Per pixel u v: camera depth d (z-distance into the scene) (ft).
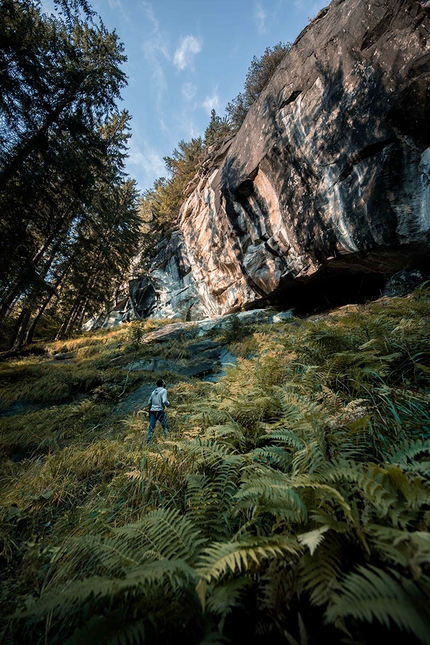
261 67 55.11
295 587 3.18
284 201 32.76
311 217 29.35
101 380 30.22
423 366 7.82
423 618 2.31
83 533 6.71
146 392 26.58
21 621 4.41
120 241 69.67
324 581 2.94
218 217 50.14
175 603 3.34
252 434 8.76
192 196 69.62
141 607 3.25
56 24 39.93
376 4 20.24
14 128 28.91
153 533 4.62
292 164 30.42
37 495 9.31
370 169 22.13
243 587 3.52
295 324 28.48
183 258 75.25
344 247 27.04
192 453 7.88
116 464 10.82
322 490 4.14
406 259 24.18
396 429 6.09
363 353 9.45
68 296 63.52
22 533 7.87
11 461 15.07
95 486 9.55
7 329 44.75
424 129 18.61
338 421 6.25
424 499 3.38
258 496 4.47
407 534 2.98
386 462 4.66
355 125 22.70
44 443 17.49
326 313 27.86
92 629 2.98
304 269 33.76
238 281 51.37
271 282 40.60
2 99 26.94
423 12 17.52
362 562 3.50
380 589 2.52
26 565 6.31
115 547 4.59
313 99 26.89
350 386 9.14
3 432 20.04
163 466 8.15
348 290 37.52
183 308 73.51
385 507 3.52
